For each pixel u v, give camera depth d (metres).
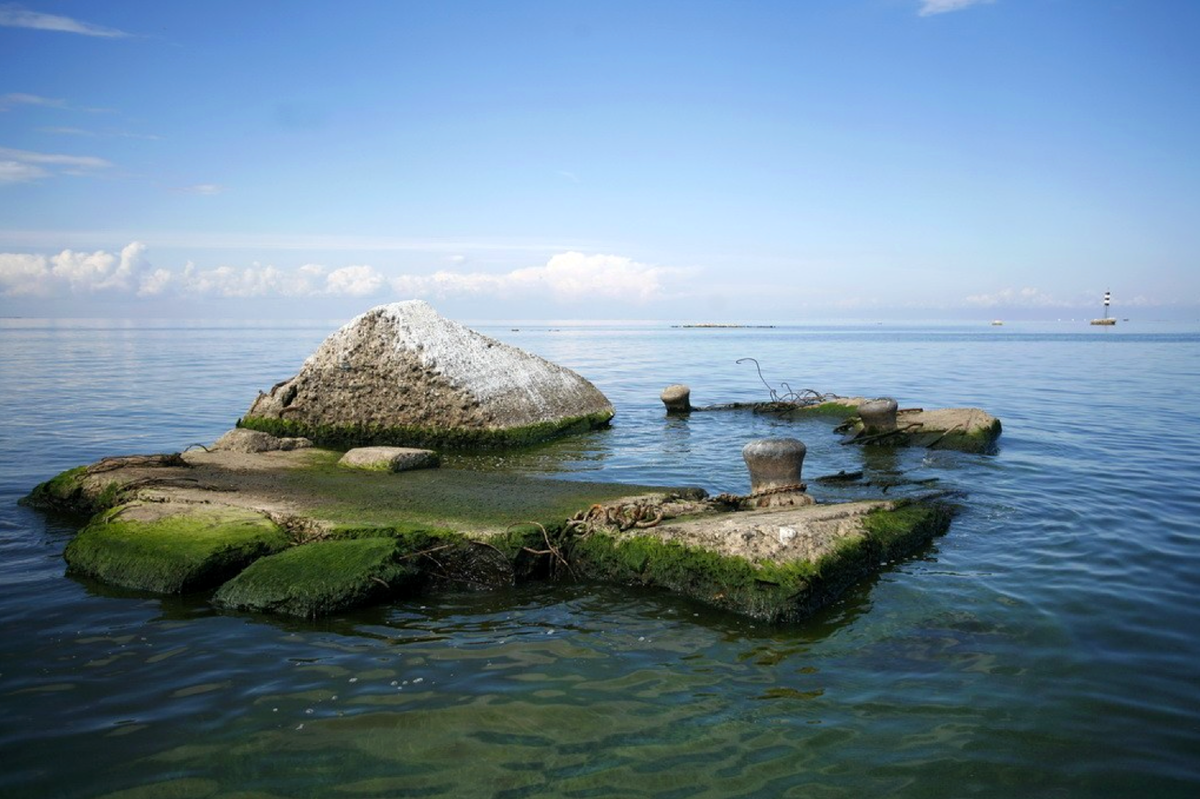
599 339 79.31
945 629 6.69
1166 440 15.58
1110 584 7.59
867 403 16.22
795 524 7.93
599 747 4.95
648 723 5.23
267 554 8.30
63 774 4.68
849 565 7.76
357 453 12.48
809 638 6.59
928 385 27.92
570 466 13.72
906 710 5.35
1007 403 22.16
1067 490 11.44
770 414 20.47
